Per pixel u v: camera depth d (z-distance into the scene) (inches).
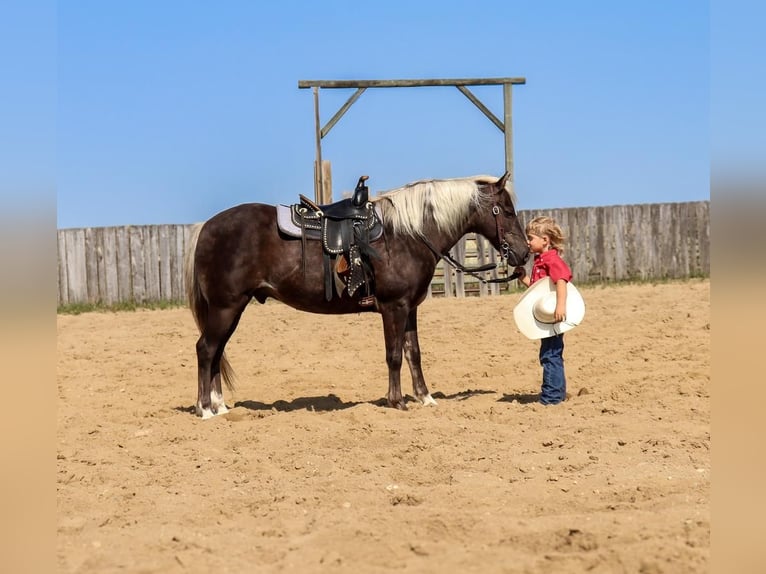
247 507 224.2
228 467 263.9
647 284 785.6
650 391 349.7
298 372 446.3
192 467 265.1
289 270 331.6
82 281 775.7
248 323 610.5
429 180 344.2
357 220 333.4
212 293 333.1
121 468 263.6
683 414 308.5
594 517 201.9
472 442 282.2
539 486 230.8
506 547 185.6
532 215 810.8
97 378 439.2
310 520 209.3
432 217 338.6
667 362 419.2
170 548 193.0
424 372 434.6
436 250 339.3
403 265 335.3
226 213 338.0
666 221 812.6
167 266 787.4
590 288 772.0
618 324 547.2
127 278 780.6
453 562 177.0
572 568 172.4
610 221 812.6
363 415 318.3
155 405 373.7
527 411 325.7
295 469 261.0
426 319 610.2
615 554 175.5
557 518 202.8
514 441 282.4
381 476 249.4
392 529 198.4
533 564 173.9
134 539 200.2
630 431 289.0
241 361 482.6
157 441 300.4
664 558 172.6
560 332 338.0
